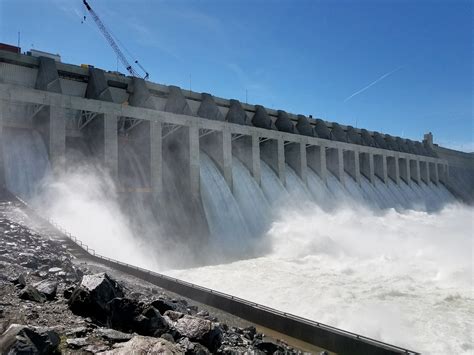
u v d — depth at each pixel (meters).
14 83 34.03
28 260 14.10
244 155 47.34
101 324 8.80
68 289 10.46
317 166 56.69
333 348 11.12
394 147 78.25
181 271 25.73
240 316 13.52
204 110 45.97
